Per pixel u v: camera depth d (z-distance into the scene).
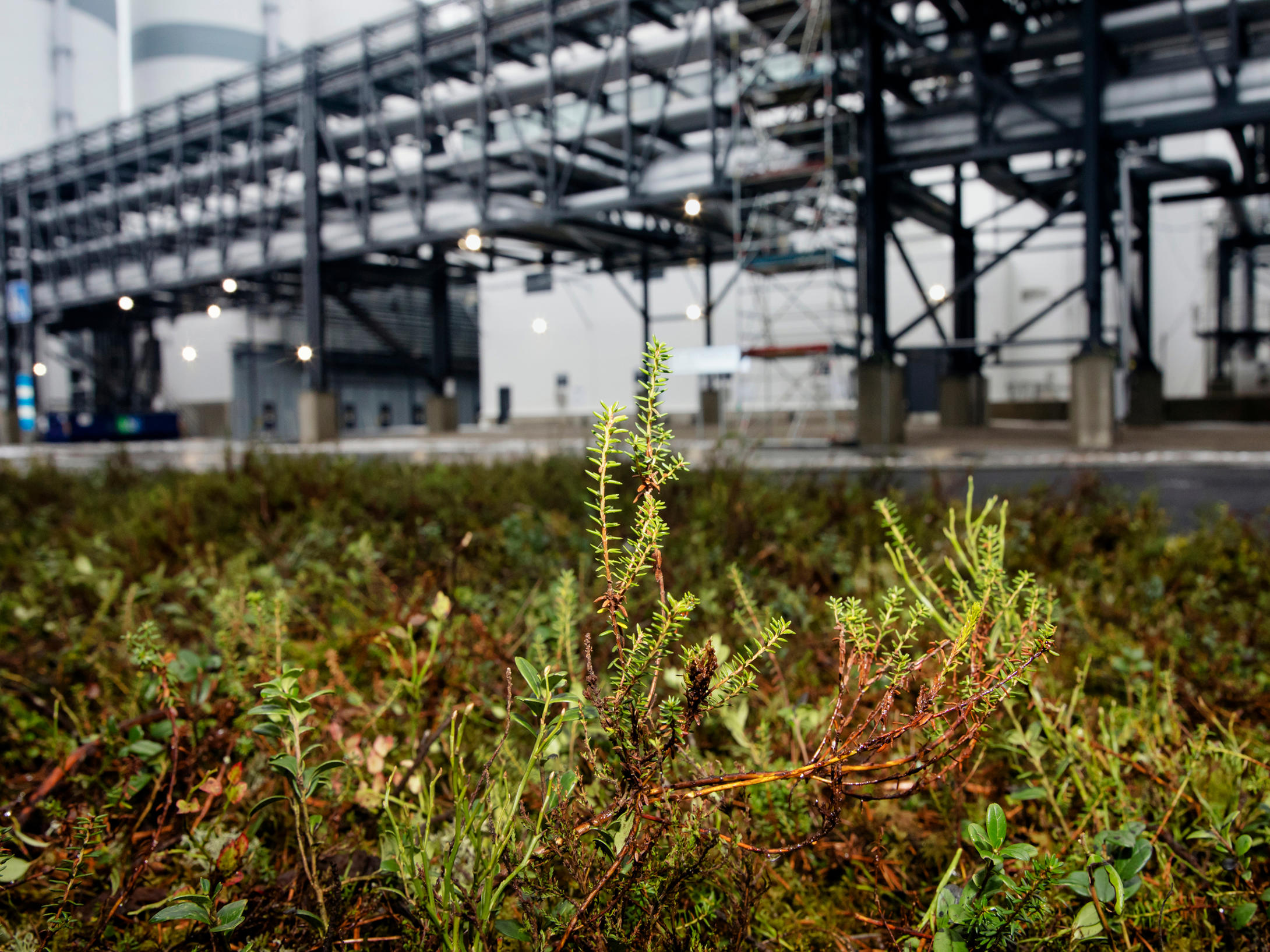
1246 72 15.16
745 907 1.19
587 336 35.47
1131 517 5.26
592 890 1.05
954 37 17.97
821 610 3.16
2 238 38.12
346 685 2.00
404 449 21.55
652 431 0.95
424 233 24.03
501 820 1.13
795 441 19.14
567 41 22.02
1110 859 1.27
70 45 57.31
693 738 1.72
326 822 1.58
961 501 5.58
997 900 1.18
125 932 1.42
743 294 31.91
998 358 25.47
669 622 0.99
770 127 19.11
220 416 46.53
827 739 1.04
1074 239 36.66
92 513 6.50
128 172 33.53
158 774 1.69
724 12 20.05
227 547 4.90
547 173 22.97
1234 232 32.97
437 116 23.97
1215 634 2.78
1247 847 1.33
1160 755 1.73
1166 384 38.25
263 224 27.81
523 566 3.99
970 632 1.13
